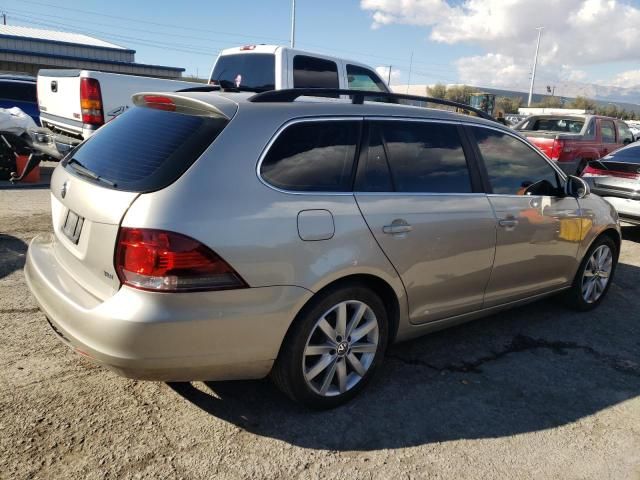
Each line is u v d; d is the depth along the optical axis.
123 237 2.43
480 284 3.71
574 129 12.27
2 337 3.57
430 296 3.41
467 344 4.05
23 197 7.71
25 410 2.84
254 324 2.61
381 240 3.02
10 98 11.83
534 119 13.08
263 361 2.71
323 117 3.03
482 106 37.66
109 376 3.23
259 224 2.59
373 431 2.91
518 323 4.52
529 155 4.12
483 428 3.01
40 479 2.38
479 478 2.61
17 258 5.05
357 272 2.93
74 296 2.62
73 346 2.63
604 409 3.28
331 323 2.97
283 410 3.03
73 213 2.87
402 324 3.33
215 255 2.46
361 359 3.18
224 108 2.79
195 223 2.44
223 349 2.56
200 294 2.45
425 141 3.45
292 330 2.80
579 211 4.39
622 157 8.01
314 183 2.87
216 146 2.63
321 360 2.96
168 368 2.48
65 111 8.95
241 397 3.13
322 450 2.73
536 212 3.98
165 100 3.07
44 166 11.08
